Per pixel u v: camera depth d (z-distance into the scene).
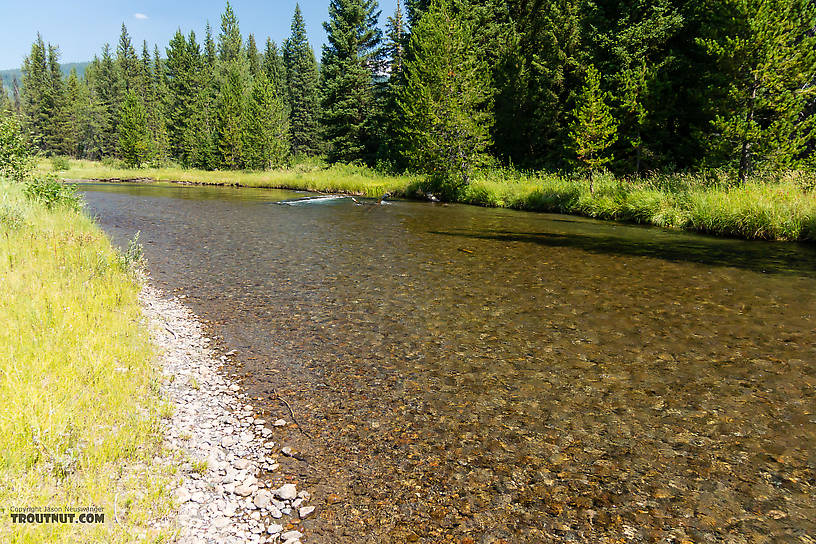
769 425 4.80
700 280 10.38
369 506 3.67
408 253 13.43
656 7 25.47
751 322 7.73
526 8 39.75
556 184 25.84
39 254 9.03
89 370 4.96
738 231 16.05
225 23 99.88
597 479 4.01
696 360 6.33
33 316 5.90
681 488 3.89
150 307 8.30
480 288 9.89
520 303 8.87
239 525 3.39
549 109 34.22
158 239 15.18
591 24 28.77
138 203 26.47
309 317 8.12
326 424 4.87
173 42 84.56
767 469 4.12
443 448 4.45
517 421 4.92
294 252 13.49
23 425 3.70
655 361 6.32
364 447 4.46
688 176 21.98
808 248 13.73
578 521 3.52
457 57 31.34
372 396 5.45
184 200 28.86
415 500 3.75
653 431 4.72
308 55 79.75
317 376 5.95
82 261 9.23
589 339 7.12
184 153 68.44
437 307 8.66
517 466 4.18
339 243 14.93
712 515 3.58
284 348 6.81
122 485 3.52
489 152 37.38
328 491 3.84
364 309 8.54
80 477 3.47
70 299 6.91
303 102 72.81
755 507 3.67
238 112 58.06
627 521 3.52
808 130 21.25
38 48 97.81
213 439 4.49
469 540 3.32
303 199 30.34
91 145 89.56
